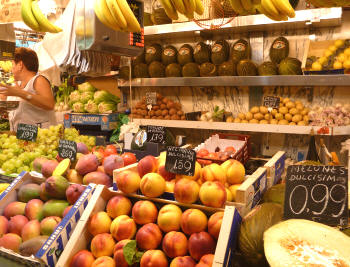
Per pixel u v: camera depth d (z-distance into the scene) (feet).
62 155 6.67
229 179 5.22
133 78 13.76
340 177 4.33
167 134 8.82
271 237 3.85
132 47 7.97
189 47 13.21
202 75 12.66
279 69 11.63
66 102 14.85
